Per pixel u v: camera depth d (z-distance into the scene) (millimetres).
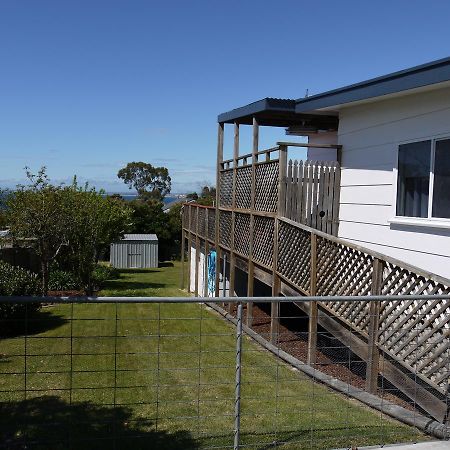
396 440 4211
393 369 5512
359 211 8023
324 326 7117
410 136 6781
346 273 6574
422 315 5082
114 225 21188
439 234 6223
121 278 25438
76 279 17406
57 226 15047
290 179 8672
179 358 7332
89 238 16891
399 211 7047
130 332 9562
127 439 4211
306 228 7562
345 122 8461
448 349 4777
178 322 10570
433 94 6348
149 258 32812
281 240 8719
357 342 6270
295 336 9133
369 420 4754
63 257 17391
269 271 9461
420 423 4527
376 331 5730
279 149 8656
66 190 15875
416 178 6715
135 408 5109
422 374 5000
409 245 6789
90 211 16625
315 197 8664
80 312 12047
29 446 4059
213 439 4191
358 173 8070
